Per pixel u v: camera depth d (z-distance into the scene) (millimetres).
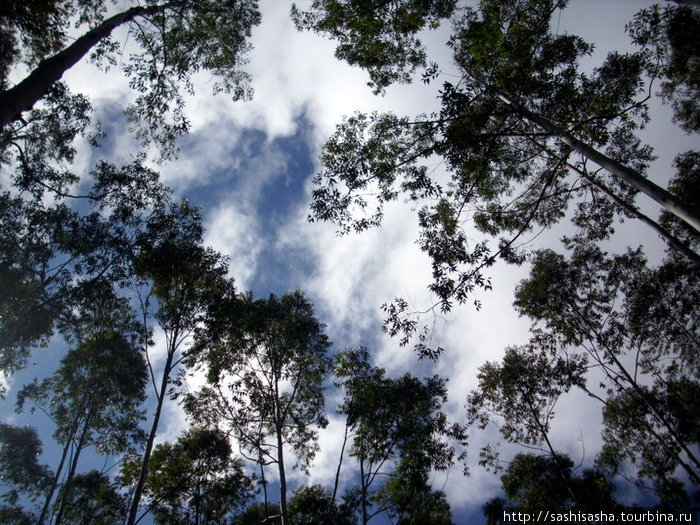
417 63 11188
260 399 14859
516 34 9133
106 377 14641
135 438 15047
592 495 15734
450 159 8891
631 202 11367
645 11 8883
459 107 7809
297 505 15883
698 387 12922
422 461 14953
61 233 11203
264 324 15234
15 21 8453
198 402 14305
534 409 16547
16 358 12039
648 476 14820
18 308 10625
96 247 11656
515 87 9203
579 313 15453
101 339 14281
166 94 10672
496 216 11523
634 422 14852
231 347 14891
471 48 9273
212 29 12359
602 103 9828
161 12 10344
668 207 5812
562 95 9477
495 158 10422
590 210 12094
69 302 11477
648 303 14031
